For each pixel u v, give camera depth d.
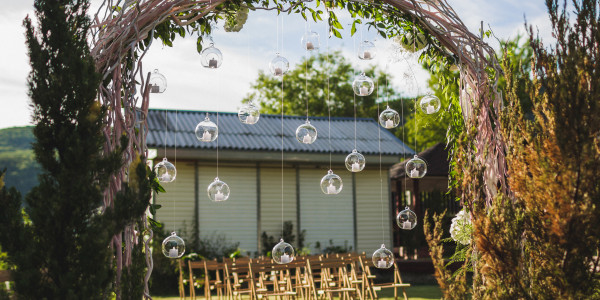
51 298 3.32
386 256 6.52
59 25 3.46
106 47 3.94
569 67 3.78
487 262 4.03
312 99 34.94
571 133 3.73
